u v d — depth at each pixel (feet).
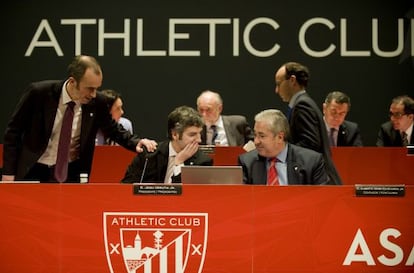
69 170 21.48
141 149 21.59
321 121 23.13
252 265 15.61
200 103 31.17
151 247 15.64
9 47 38.70
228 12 38.52
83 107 21.21
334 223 15.66
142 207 15.64
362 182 26.96
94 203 15.65
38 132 21.01
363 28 38.19
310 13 38.29
